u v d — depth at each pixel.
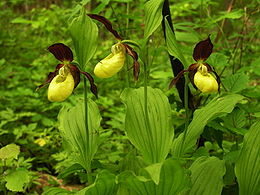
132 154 0.69
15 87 1.25
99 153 0.86
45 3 2.43
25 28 1.98
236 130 0.68
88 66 1.19
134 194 0.60
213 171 0.63
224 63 0.74
